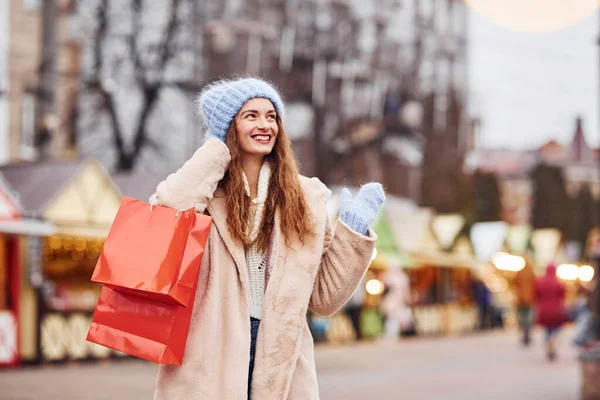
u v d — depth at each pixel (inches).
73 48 1464.1
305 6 1989.4
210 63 1658.5
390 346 1176.2
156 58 1449.3
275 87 193.3
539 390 642.2
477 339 1342.3
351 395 609.6
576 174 2955.2
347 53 2070.6
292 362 166.6
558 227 2817.4
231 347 163.3
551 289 930.7
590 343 561.9
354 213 175.0
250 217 171.5
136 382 676.1
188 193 164.6
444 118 2154.3
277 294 167.3
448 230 1519.4
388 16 2250.2
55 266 940.0
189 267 158.2
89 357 866.1
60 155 1423.5
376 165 1935.3
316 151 1809.8
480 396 604.7
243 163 175.5
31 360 820.0
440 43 2444.6
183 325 159.6
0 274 810.2
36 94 1430.9
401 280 1346.0
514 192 3280.0
